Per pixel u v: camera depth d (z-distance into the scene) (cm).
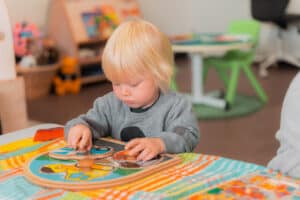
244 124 281
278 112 305
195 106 323
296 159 75
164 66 87
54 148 94
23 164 84
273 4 434
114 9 422
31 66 358
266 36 488
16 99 180
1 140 101
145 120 100
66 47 394
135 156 83
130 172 75
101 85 407
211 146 244
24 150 93
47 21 406
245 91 369
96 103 106
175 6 528
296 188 69
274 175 74
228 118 295
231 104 318
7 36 174
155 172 77
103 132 103
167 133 92
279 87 378
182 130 94
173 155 84
